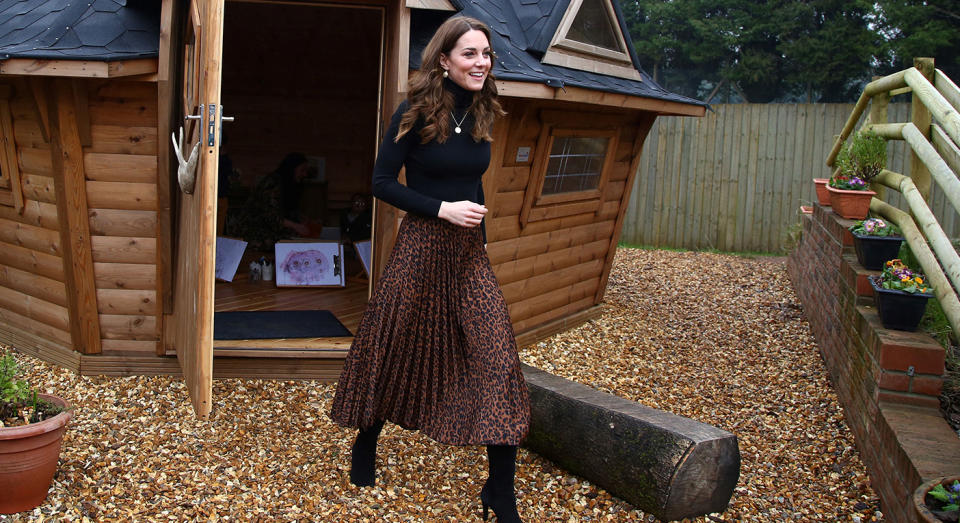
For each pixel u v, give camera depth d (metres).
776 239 11.32
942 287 3.34
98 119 4.22
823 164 10.97
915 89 4.02
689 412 4.46
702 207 11.55
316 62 8.20
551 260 5.80
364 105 8.70
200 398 3.32
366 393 2.95
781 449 3.95
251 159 8.79
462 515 3.11
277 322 5.16
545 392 3.60
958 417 3.43
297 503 3.15
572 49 5.23
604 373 5.12
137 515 3.00
